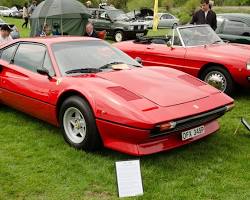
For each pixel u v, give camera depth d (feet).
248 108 23.32
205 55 25.29
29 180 13.47
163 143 14.48
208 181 13.53
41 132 18.31
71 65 17.21
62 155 15.57
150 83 15.71
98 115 14.39
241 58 24.07
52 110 16.78
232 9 129.08
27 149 16.34
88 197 12.45
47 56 17.78
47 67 17.47
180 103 14.56
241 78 24.07
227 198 12.41
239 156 15.70
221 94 16.30
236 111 22.65
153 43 29.07
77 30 48.55
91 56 18.03
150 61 28.37
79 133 16.11
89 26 34.37
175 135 14.69
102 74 16.43
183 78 17.04
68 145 16.48
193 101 14.94
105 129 14.43
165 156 15.58
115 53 18.92
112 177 13.70
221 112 15.61
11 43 20.38
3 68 19.81
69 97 15.79
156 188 12.94
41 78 17.37
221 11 126.41
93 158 15.23
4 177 13.73
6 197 12.41
